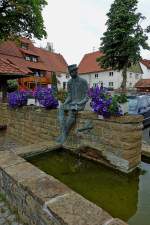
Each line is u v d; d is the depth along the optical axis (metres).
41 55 39.59
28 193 2.54
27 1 17.45
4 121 8.88
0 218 2.92
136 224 2.49
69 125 4.59
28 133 6.66
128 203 2.92
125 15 26.39
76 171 3.81
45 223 2.26
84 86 4.63
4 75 9.91
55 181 2.73
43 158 4.30
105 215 2.01
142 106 10.02
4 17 17.80
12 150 4.15
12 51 30.50
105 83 44.03
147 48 27.36
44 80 33.94
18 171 3.07
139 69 48.78
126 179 3.51
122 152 3.58
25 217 2.72
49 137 5.64
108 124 3.79
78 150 4.39
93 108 3.97
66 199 2.29
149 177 3.66
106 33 27.98
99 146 3.99
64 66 42.81
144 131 8.91
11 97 7.38
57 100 5.57
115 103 3.61
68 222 1.91
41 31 20.25
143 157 4.34
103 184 3.38
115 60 28.48
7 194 3.20
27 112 6.63
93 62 47.75
